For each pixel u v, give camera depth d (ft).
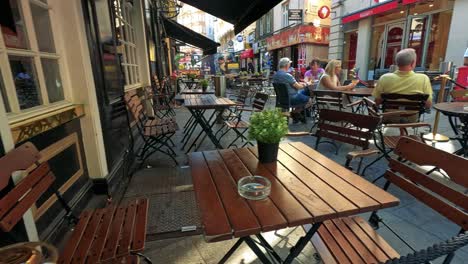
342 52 39.81
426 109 10.97
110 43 10.26
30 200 4.48
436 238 6.72
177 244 6.65
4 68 5.57
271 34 63.10
